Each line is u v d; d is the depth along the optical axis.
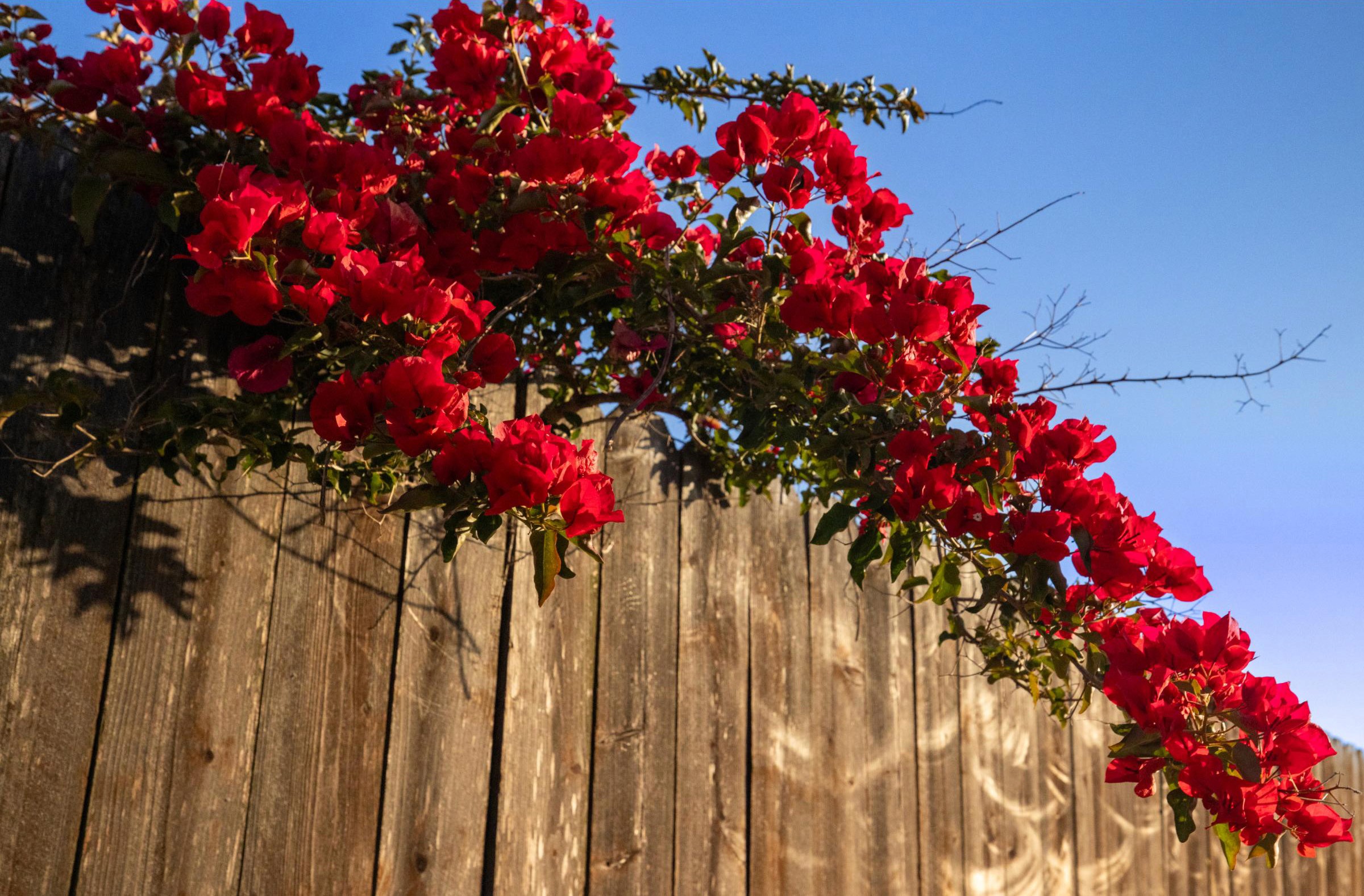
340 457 1.80
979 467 1.69
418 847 1.82
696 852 2.22
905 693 2.78
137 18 1.82
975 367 1.95
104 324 1.68
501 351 1.67
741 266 1.83
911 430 1.71
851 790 2.57
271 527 1.77
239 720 1.67
